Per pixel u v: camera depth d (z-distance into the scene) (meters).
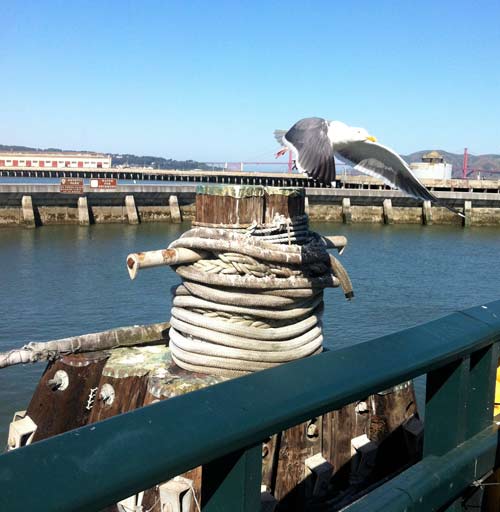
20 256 34.72
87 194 52.84
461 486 2.07
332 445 5.45
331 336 19.20
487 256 39.41
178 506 4.47
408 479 1.93
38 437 5.71
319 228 56.28
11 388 13.97
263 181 81.19
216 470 1.46
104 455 1.17
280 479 5.14
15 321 20.27
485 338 2.11
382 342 1.89
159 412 1.33
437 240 48.59
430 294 26.31
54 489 1.08
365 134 4.82
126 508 4.77
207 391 1.44
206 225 5.45
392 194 60.97
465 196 60.72
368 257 37.78
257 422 1.39
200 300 5.38
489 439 2.19
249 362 5.33
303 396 1.52
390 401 5.80
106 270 29.73
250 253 5.19
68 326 19.81
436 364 1.92
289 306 5.45
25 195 49.88
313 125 4.72
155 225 54.38
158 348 6.16
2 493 1.04
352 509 1.78
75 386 5.69
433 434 2.17
